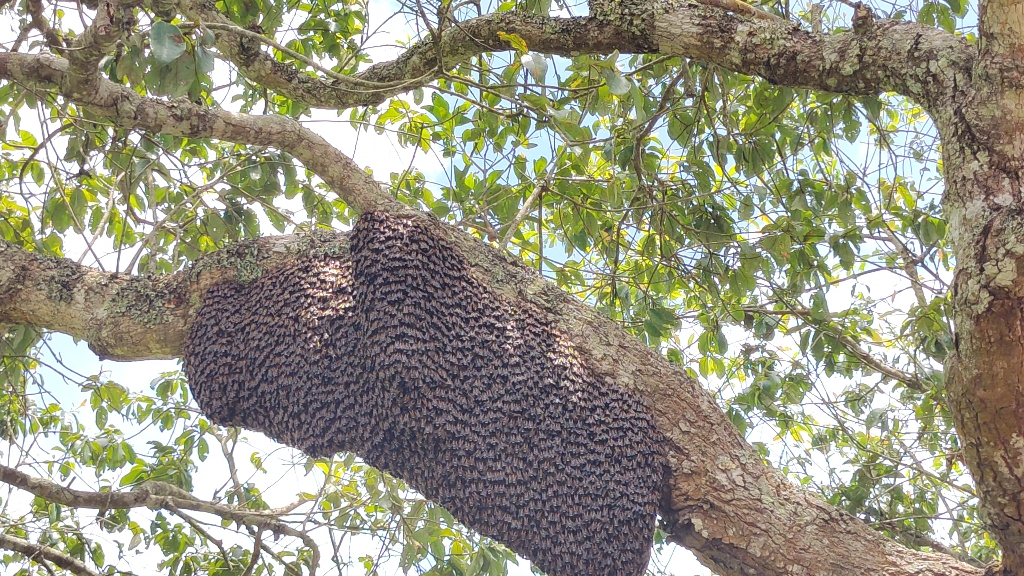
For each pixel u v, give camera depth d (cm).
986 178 275
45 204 506
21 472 487
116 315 373
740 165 509
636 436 334
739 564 332
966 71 295
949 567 321
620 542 319
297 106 561
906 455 547
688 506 335
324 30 542
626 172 525
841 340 528
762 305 560
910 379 539
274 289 352
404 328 325
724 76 493
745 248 496
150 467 584
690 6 372
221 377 342
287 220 551
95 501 497
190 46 311
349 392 329
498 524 322
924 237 494
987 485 286
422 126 566
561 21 395
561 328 350
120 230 572
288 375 336
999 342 259
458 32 423
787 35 350
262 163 525
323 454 334
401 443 326
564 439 328
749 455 347
